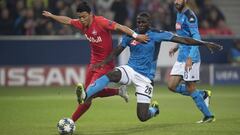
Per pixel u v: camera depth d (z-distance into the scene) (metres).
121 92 37.78
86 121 41.16
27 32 77.44
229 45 78.81
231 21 94.31
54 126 38.50
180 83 40.00
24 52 74.94
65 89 70.81
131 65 35.34
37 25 77.69
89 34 36.12
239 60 78.06
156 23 79.81
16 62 74.94
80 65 75.69
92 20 35.88
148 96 35.31
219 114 45.53
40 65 75.31
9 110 48.75
